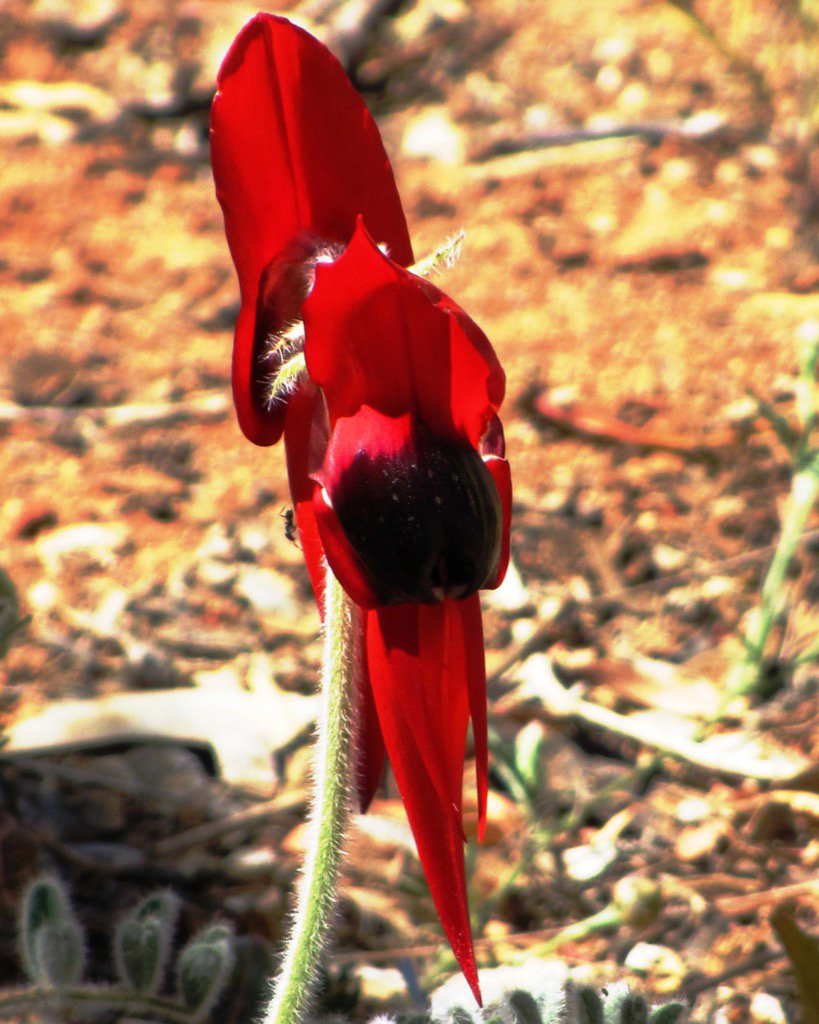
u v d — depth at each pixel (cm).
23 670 78
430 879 54
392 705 54
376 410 53
